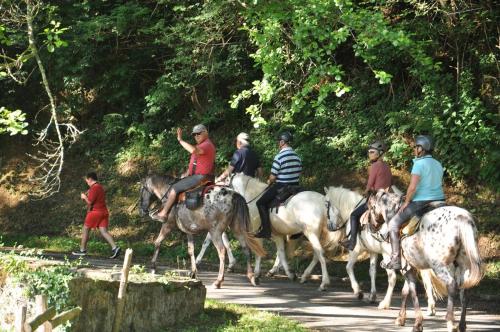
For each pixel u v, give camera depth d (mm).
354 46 13938
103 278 10695
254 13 15258
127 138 29750
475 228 10570
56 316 7227
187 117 28359
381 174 14617
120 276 11125
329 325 12164
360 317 13102
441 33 21906
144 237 25000
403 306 12375
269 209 17234
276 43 14758
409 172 21984
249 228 15750
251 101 26750
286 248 18562
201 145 15672
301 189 17172
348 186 22625
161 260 22531
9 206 28688
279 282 17875
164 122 28609
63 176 29219
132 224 25734
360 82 24500
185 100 28578
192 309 12352
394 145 21719
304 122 24938
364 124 23609
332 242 16531
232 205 15695
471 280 10352
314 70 14398
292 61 21656
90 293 10227
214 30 24734
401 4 22953
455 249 10648
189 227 15859
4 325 10188
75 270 10922
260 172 18641
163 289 11648
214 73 25562
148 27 26953
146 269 19031
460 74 21672
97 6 27719
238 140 18141
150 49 28516
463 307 11000
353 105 24219
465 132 20453
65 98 31219
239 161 18000
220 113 26953
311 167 23875
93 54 27922
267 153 24750
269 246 21828
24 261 10688
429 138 11555
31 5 15039
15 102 31844
